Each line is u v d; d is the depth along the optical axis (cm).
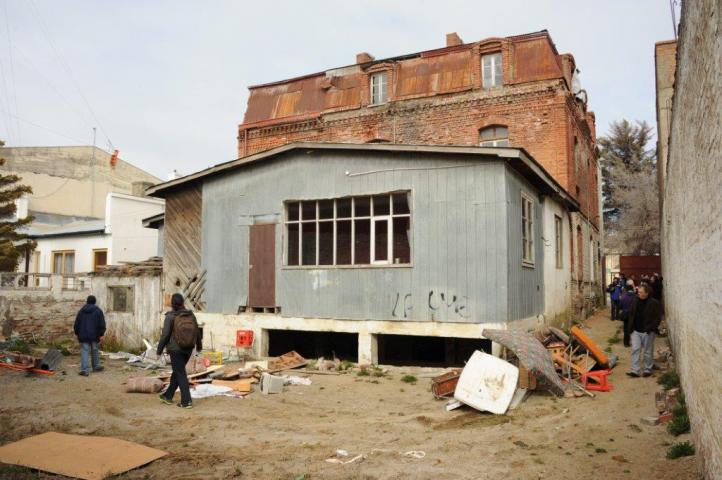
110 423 775
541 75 2002
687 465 544
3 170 3150
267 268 1444
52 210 3288
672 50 1747
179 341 881
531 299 1384
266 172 1465
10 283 1909
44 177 3275
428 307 1221
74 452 632
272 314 1423
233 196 1521
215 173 1542
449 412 860
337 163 1357
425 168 1248
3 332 1819
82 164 3481
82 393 979
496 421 793
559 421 779
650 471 557
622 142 5341
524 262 1317
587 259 2470
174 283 1628
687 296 643
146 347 1616
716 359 411
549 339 1262
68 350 1630
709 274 441
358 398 978
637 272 2917
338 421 812
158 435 723
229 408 886
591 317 2403
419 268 1238
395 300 1258
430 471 571
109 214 2502
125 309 1747
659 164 1995
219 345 1500
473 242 1188
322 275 1355
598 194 3041
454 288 1198
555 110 1970
